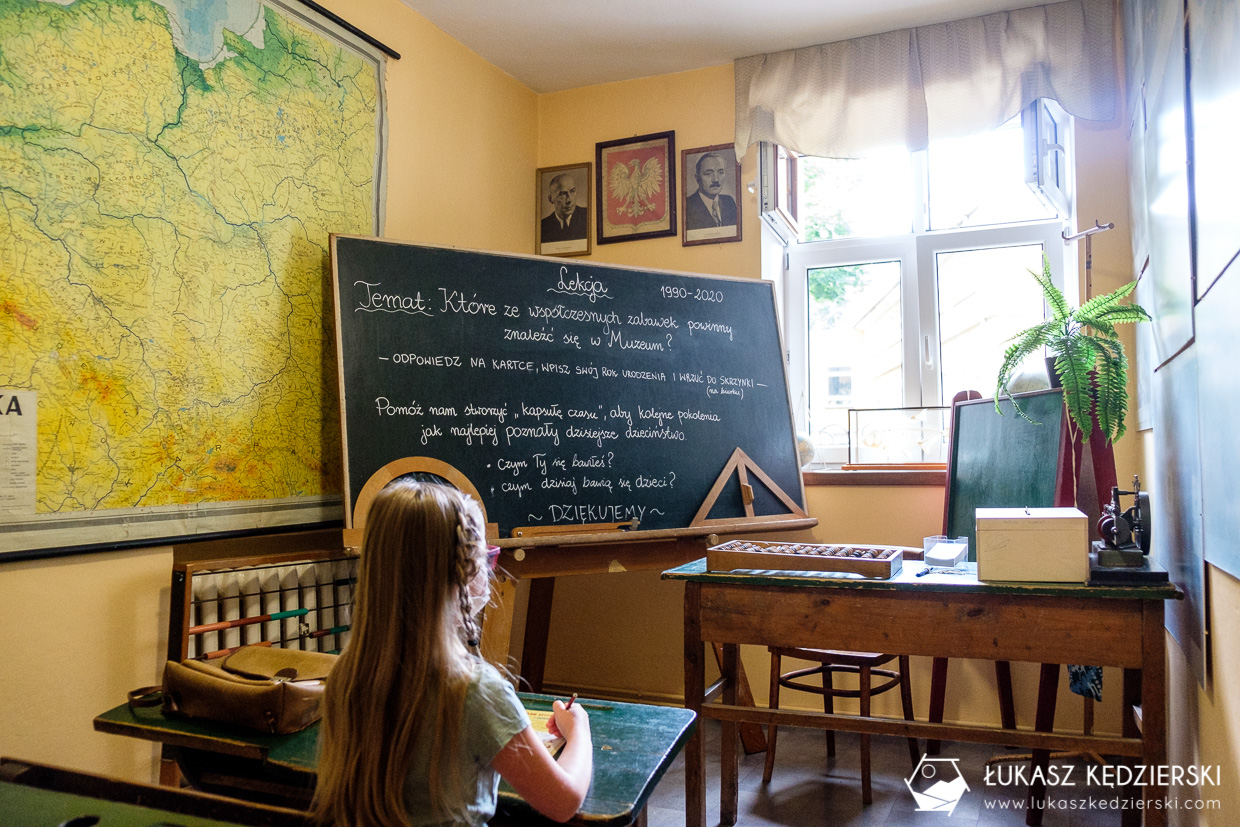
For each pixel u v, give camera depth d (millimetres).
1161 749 1919
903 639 2143
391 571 1199
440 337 2875
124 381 2238
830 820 2621
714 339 3391
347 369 2684
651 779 1334
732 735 2639
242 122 2596
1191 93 1794
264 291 2658
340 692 1184
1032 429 2756
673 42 3658
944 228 3730
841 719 2252
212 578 2346
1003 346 3576
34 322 2037
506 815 1341
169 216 2365
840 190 3926
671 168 3949
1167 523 2367
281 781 1452
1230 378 1482
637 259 3998
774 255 3902
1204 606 1795
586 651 3914
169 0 2373
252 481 2598
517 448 2918
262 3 2670
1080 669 2533
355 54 3043
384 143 3176
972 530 3031
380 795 1120
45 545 2055
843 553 2344
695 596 2375
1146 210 2629
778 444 3404
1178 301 2043
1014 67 3334
